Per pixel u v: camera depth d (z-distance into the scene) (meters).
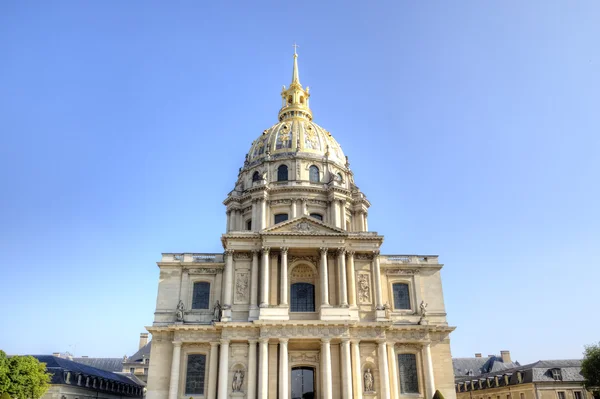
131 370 145.75
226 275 77.19
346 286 77.31
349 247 79.88
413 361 77.00
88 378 95.38
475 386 121.38
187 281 80.00
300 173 101.12
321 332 71.69
